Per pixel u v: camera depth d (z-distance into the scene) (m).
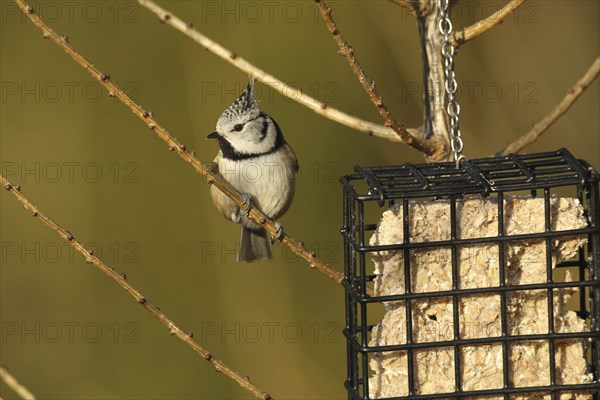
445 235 6.54
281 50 13.74
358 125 7.84
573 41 13.74
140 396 13.34
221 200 9.48
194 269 13.72
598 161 13.41
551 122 8.03
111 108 14.31
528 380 6.58
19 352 13.72
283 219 13.93
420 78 13.50
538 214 6.55
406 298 6.43
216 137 9.20
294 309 13.04
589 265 6.63
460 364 6.55
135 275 13.77
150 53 14.21
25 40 14.52
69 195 14.09
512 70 13.61
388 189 6.56
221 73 13.74
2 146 14.23
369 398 6.54
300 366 12.76
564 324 6.62
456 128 7.16
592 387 6.46
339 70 13.78
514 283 6.61
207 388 13.14
